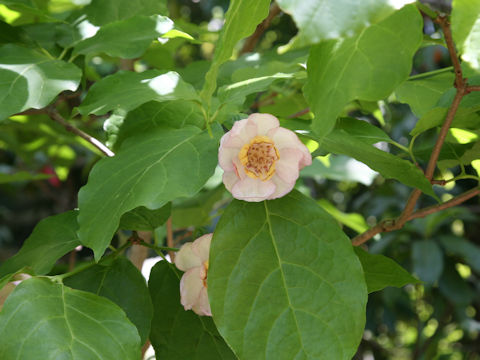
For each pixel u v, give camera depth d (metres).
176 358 0.53
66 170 1.27
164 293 0.55
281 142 0.47
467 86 0.46
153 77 0.56
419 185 0.51
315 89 0.38
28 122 0.93
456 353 2.30
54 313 0.44
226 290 0.44
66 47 0.63
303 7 0.29
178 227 1.05
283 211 0.47
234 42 0.40
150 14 0.68
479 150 0.57
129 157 0.50
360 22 0.29
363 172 1.21
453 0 0.33
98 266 0.54
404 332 2.69
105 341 0.44
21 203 2.43
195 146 0.49
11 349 0.42
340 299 0.44
